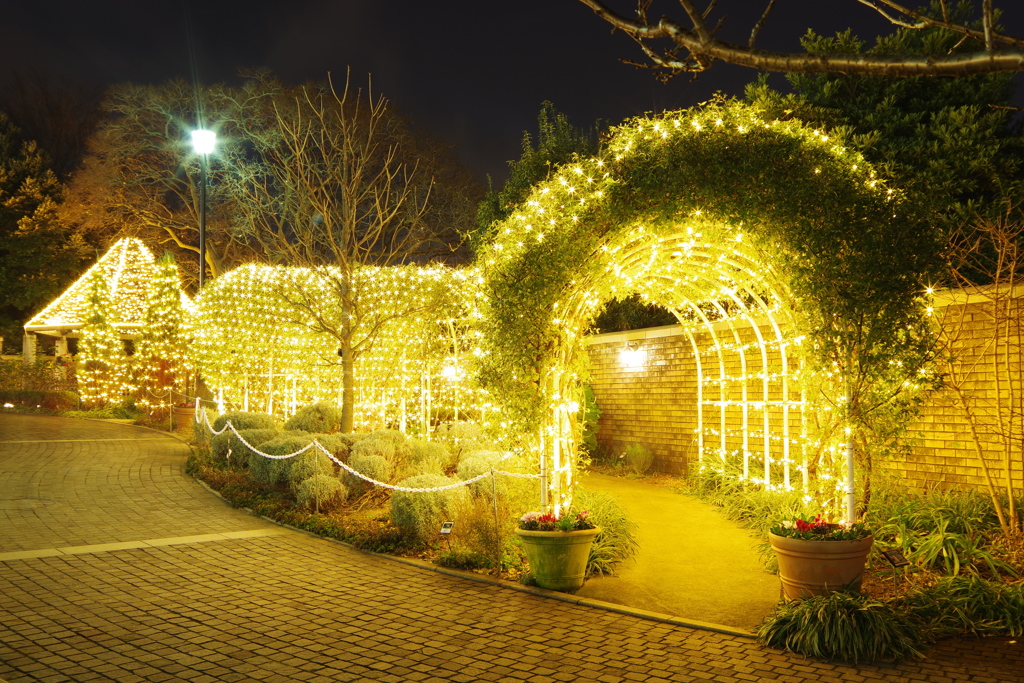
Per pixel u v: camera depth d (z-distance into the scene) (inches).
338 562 314.2
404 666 203.5
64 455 557.0
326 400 604.4
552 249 283.3
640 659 210.4
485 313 297.7
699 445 480.7
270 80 1000.9
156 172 1092.5
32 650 209.3
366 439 452.4
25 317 1317.7
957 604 234.4
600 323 671.1
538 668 203.0
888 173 297.0
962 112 474.3
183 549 327.3
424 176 1056.2
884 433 266.2
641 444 559.5
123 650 211.5
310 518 377.1
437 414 589.9
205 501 428.5
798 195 261.4
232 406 648.4
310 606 255.4
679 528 375.9
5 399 944.3
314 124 801.6
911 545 285.0
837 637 211.6
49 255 1225.4
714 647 221.0
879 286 252.4
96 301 855.7
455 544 320.5
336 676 195.8
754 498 392.5
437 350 572.4
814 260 259.3
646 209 274.7
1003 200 386.3
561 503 328.8
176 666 200.5
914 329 261.9
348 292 532.4
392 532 338.6
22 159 1310.3
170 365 854.5
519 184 677.3
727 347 443.2
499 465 376.5
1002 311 297.3
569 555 277.0
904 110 521.0
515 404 287.4
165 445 634.8
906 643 211.3
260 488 451.2
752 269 335.0
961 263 316.2
